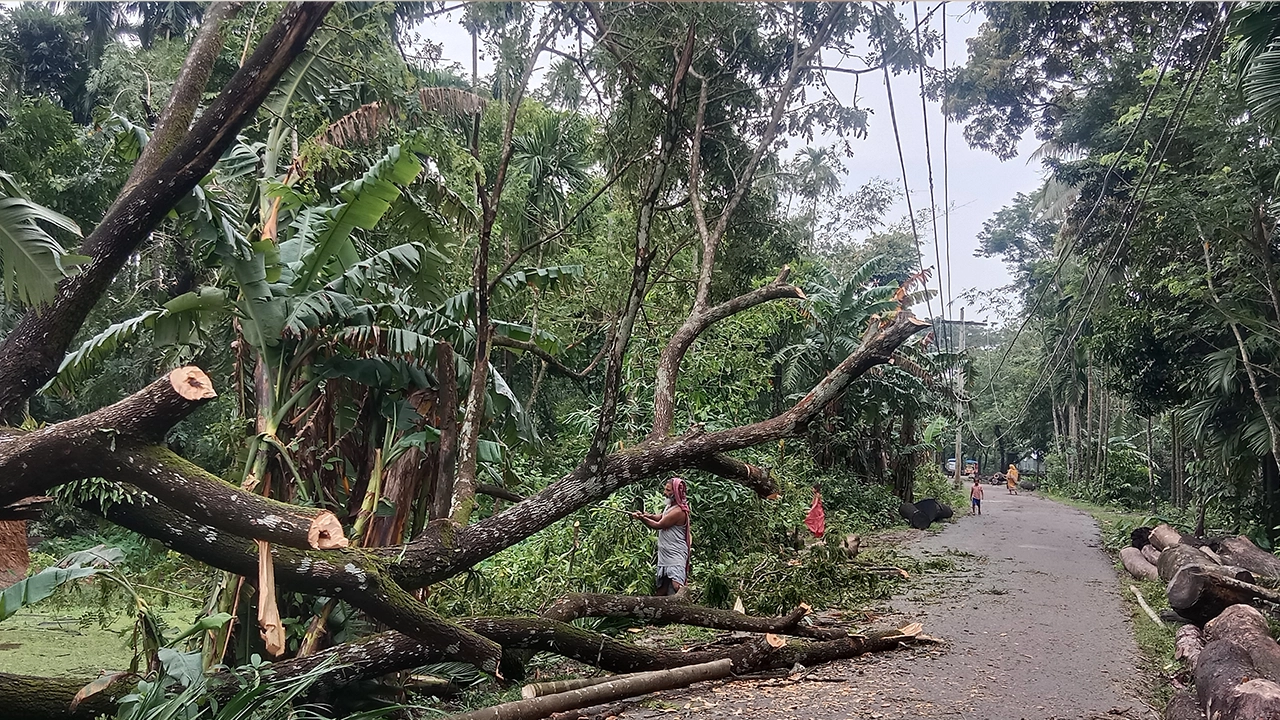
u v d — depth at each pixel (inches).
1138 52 598.9
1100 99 647.1
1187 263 498.3
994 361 1793.8
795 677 238.7
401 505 208.7
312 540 148.0
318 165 233.9
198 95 195.6
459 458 208.2
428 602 246.4
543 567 351.6
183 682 155.9
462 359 226.1
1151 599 375.6
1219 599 281.7
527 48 209.0
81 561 164.9
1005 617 334.3
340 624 207.3
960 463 1378.0
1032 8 587.2
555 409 679.1
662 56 277.3
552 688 203.6
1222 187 426.9
